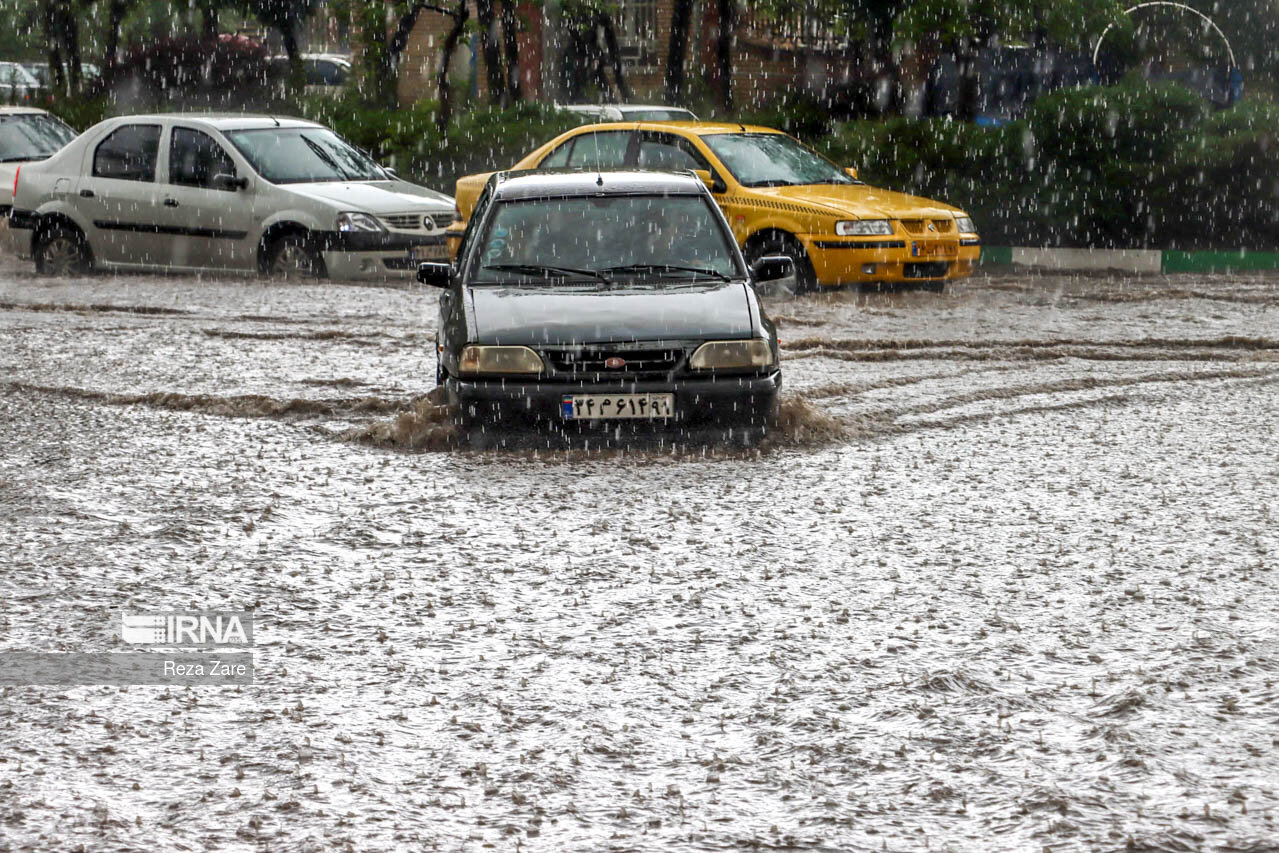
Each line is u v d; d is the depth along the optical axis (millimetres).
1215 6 45750
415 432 13805
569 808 6434
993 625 8734
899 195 26969
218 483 12258
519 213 15055
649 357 13320
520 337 13344
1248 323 22156
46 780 6703
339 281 27859
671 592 9391
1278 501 11617
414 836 6184
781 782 6680
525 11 46062
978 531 10781
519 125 38406
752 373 13430
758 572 9797
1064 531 10773
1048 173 33438
